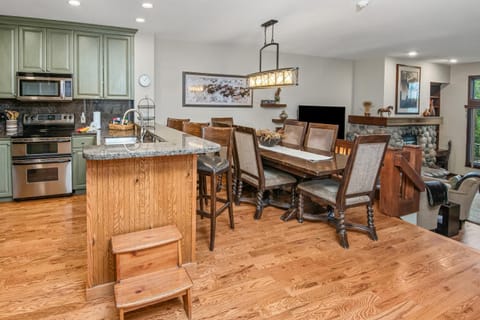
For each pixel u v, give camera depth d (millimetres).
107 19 4469
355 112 8133
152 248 2098
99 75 4941
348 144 4488
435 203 4453
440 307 2164
